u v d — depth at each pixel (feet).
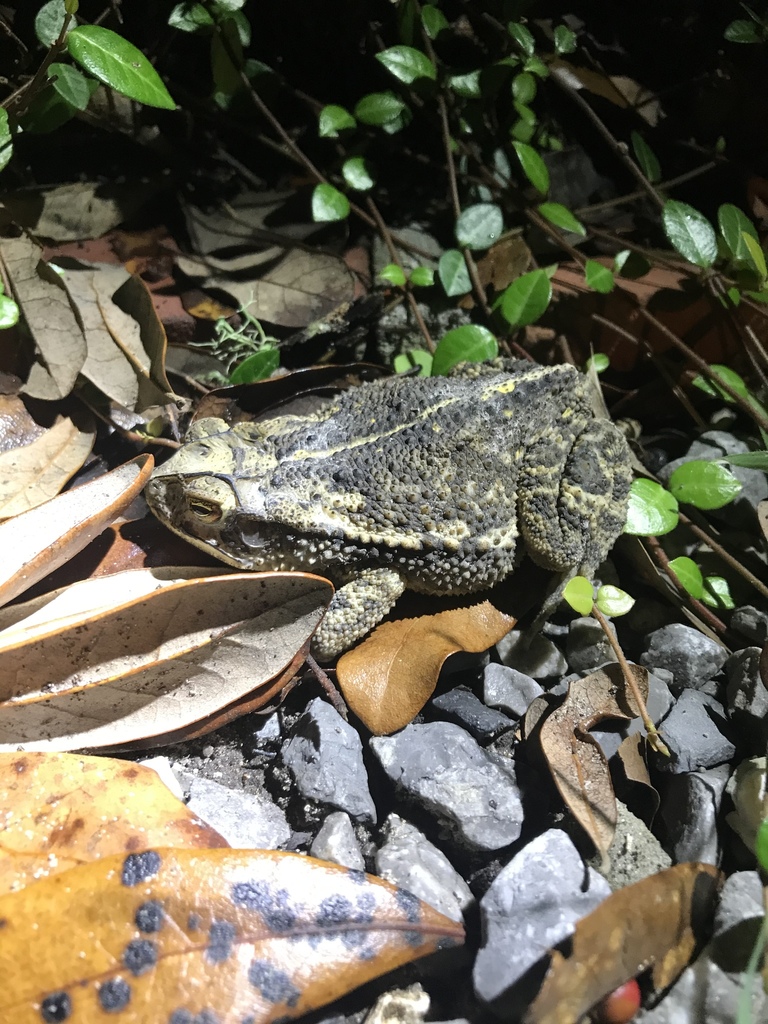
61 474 0.49
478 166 0.69
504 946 0.34
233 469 0.46
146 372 0.50
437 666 0.44
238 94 0.63
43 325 0.51
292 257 0.64
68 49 0.46
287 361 0.63
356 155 0.67
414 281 0.61
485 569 0.48
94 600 0.40
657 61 0.69
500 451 0.48
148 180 0.65
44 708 0.37
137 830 0.34
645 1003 0.34
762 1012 0.33
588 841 0.39
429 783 0.40
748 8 0.64
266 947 0.31
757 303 0.59
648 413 0.64
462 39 0.67
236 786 0.42
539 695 0.45
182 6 0.55
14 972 0.30
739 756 0.44
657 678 0.46
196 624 0.39
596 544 0.49
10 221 0.57
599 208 0.68
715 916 0.36
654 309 0.61
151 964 0.30
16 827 0.34
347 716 0.44
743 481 0.57
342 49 0.69
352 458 0.47
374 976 0.32
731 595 0.53
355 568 0.48
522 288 0.58
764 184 0.67
